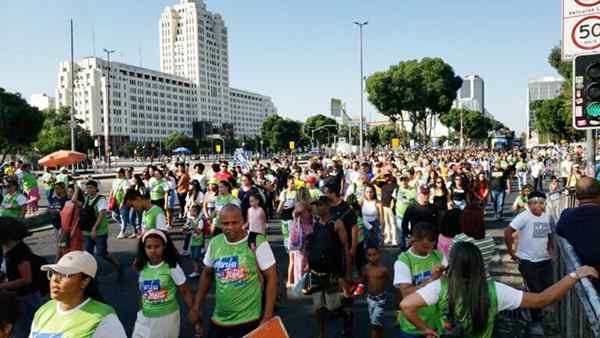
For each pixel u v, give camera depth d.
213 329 4.24
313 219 7.33
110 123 151.88
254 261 4.20
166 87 175.75
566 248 4.52
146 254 4.48
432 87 59.97
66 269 2.94
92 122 146.50
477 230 5.11
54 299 3.04
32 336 3.00
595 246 4.55
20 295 4.68
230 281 4.16
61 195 11.17
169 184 14.70
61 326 2.94
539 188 22.50
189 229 9.12
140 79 165.00
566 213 4.88
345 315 5.82
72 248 7.91
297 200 7.47
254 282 4.20
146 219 7.32
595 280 4.45
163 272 4.42
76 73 150.62
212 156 126.25
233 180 13.17
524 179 23.17
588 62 5.96
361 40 37.06
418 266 4.29
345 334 5.83
